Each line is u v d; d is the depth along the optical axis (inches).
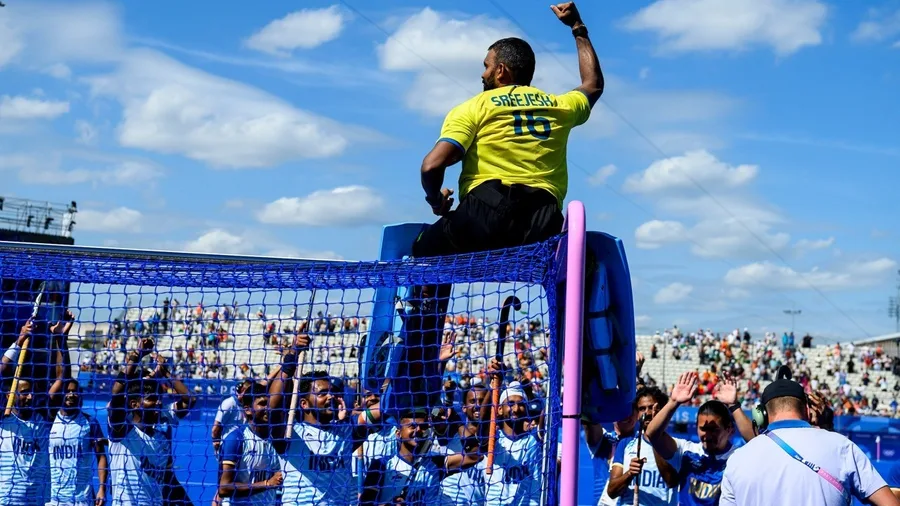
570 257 149.6
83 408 243.9
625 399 169.9
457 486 202.1
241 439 223.1
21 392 221.8
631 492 281.0
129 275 185.9
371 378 190.5
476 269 170.4
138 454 228.2
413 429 196.5
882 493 179.5
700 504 260.1
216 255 190.2
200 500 224.2
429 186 170.1
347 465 214.8
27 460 232.4
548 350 167.8
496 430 197.5
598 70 190.9
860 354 2230.6
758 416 218.4
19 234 1109.1
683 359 2095.2
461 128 170.9
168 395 234.5
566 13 196.9
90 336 252.2
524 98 175.5
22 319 218.1
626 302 166.2
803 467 182.4
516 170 171.8
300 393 211.5
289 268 176.4
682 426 836.6
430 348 190.4
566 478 146.7
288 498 218.8
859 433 851.4
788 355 2127.2
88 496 237.1
